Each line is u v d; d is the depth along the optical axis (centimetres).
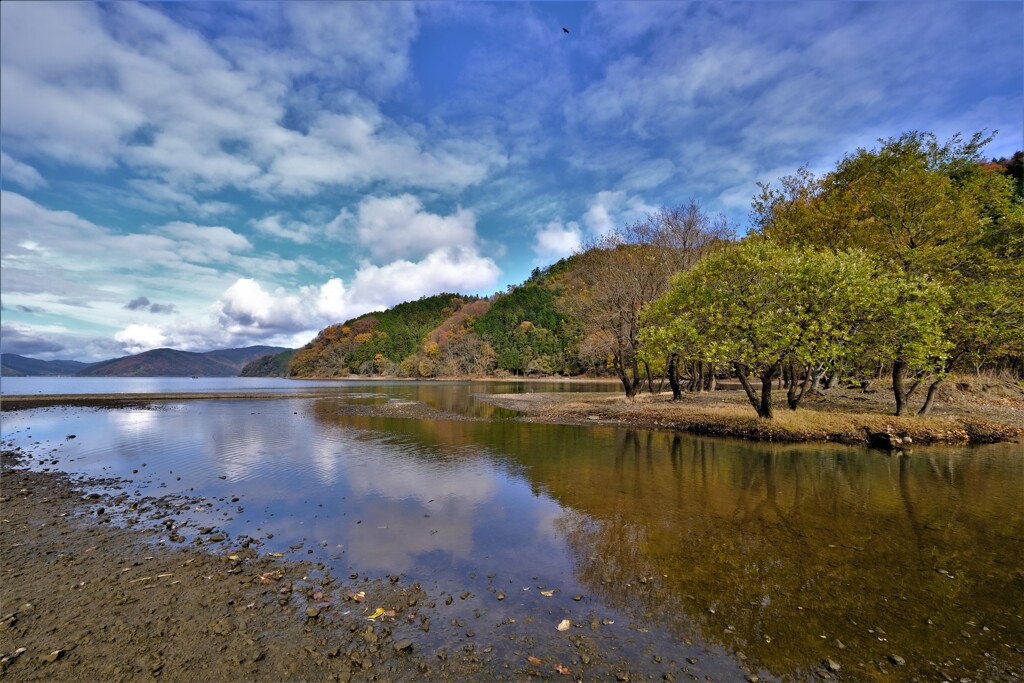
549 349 12269
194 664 484
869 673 462
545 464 1448
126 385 10431
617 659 487
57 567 736
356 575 696
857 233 2539
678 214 3391
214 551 796
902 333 1755
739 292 1939
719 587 646
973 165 2755
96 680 461
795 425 1848
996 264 2059
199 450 1752
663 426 2244
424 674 464
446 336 14700
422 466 1434
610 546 796
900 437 1716
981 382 2623
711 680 452
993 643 513
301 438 2022
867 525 886
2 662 491
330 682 454
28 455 1719
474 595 630
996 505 1004
